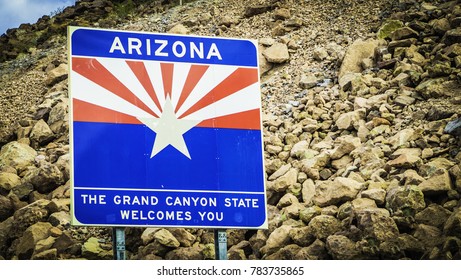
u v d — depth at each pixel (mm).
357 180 13703
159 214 11453
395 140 14516
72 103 11570
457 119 14438
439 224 12250
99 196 11305
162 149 11703
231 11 21797
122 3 26031
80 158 11383
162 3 24531
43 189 15297
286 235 12859
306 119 16094
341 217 12852
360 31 19203
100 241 13734
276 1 21344
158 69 12000
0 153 16906
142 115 11766
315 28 19812
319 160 14500
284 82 18016
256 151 12031
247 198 11820
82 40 11844
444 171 12906
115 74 11844
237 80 12258
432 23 18312
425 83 16047
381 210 12516
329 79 17641
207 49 12258
